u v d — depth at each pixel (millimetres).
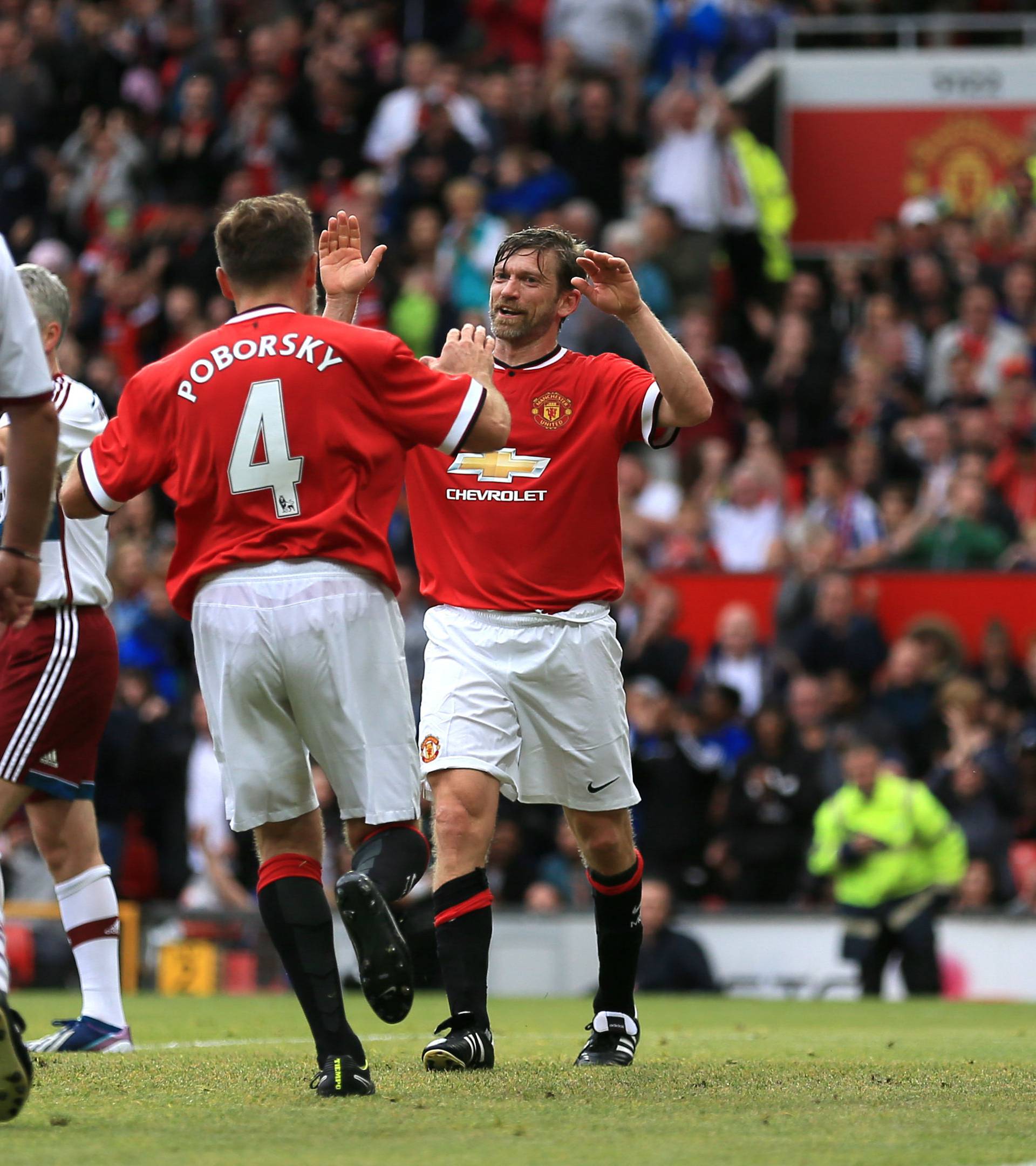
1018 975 38312
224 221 15023
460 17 73375
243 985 37875
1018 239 60688
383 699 14523
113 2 73625
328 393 14445
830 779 41156
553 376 17906
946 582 47688
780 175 64312
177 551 14875
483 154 64375
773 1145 12328
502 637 17469
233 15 72688
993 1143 12523
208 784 42625
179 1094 15242
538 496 17641
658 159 62469
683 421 17312
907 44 67125
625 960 18094
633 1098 15023
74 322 60906
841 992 38938
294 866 14758
